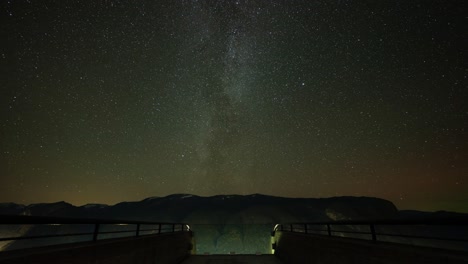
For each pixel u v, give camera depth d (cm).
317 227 6347
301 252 897
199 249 7600
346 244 528
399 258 356
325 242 661
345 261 533
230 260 1295
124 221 632
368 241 481
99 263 436
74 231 7981
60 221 379
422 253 315
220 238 8000
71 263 356
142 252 682
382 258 397
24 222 302
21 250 306
